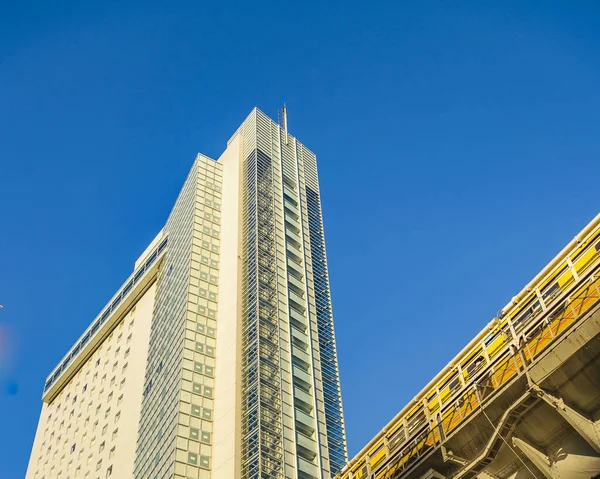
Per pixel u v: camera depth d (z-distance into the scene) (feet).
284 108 353.10
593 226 94.84
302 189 309.01
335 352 245.86
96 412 276.21
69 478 259.60
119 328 307.17
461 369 105.70
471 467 96.48
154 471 203.31
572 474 88.63
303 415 214.07
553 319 91.56
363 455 120.88
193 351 226.79
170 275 279.08
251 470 188.96
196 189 293.84
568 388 88.58
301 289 257.75
